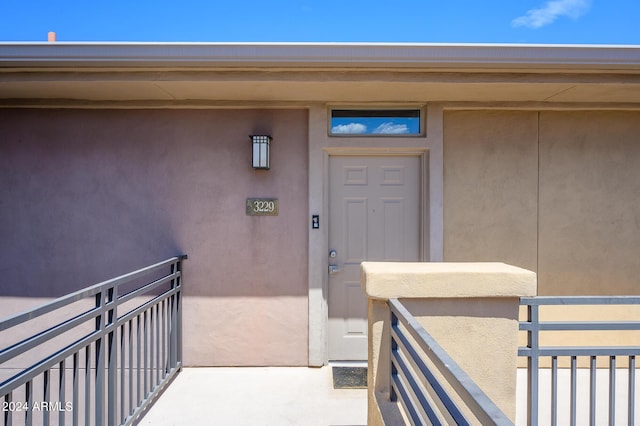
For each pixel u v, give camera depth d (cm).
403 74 345
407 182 420
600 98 391
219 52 323
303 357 407
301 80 344
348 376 384
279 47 322
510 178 407
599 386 366
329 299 418
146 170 407
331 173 418
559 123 408
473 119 408
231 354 407
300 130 408
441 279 221
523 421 343
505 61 324
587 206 408
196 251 407
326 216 411
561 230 408
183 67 336
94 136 405
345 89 367
